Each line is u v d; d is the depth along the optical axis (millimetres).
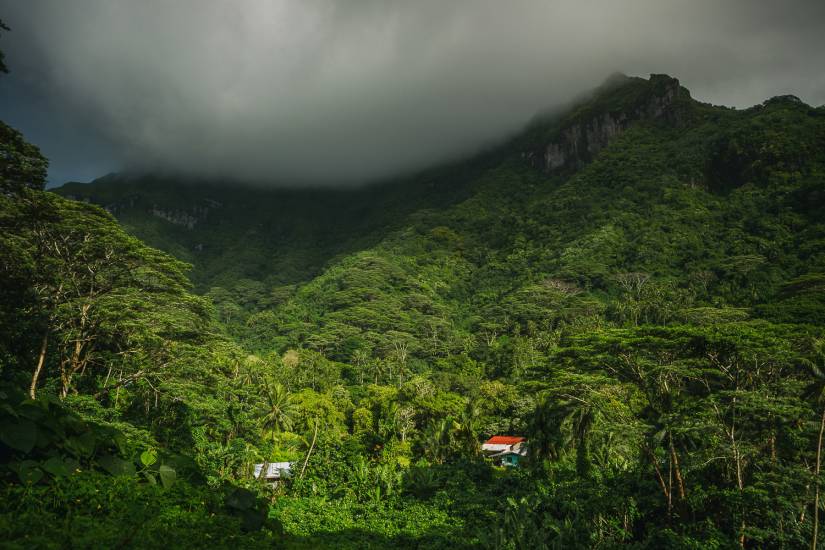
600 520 28922
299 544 6160
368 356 120562
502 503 32938
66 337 27641
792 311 69562
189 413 38656
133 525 4965
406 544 28094
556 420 42625
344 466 41812
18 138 19688
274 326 156250
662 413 31000
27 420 5418
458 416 62812
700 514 27734
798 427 27859
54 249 28406
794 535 23703
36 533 4277
